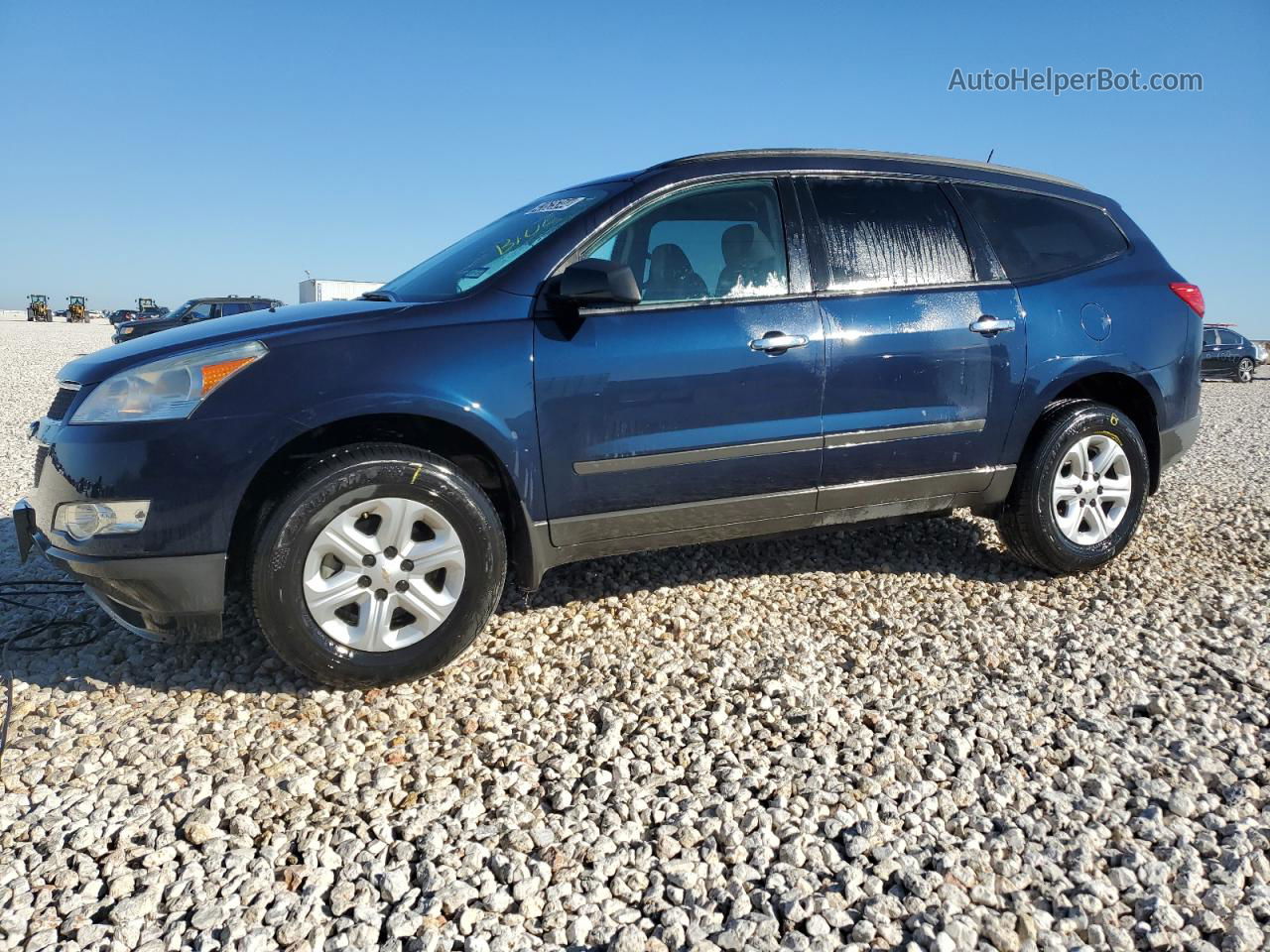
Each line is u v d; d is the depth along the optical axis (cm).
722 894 201
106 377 287
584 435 318
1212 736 270
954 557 449
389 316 304
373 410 288
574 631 354
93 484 274
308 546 283
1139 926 189
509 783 247
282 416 281
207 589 282
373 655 295
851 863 212
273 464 293
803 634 353
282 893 202
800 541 471
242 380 281
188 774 250
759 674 314
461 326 306
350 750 266
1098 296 410
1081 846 215
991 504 402
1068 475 408
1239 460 863
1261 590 400
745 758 259
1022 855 214
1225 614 369
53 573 430
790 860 213
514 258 330
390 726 281
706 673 315
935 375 370
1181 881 203
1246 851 212
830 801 236
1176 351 425
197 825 225
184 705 294
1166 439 430
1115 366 407
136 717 286
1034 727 273
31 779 248
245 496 291
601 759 259
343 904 198
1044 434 398
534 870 209
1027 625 360
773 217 359
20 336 3566
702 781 246
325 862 213
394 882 203
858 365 355
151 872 209
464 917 194
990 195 406
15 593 397
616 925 192
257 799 239
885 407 363
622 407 321
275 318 313
